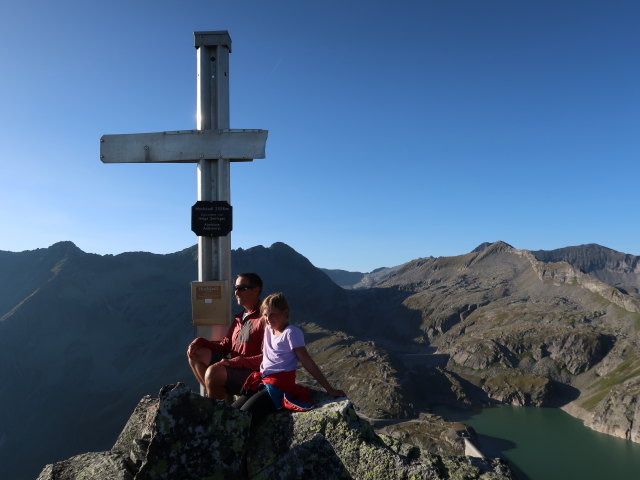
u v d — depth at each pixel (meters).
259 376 2.82
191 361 3.29
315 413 2.64
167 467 2.17
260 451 2.46
